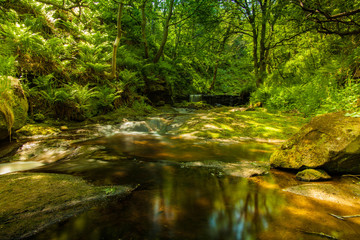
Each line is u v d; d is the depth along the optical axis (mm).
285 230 1431
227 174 2672
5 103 4031
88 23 11836
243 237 1358
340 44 5629
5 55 5734
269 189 2174
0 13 7605
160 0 12133
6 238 1267
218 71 23094
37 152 3559
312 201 1883
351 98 4277
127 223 1497
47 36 8648
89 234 1350
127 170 2809
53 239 1285
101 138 5121
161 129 6555
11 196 1805
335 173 2496
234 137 5293
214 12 11883
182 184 2314
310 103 6352
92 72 8188
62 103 6219
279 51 12297
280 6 5719
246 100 14062
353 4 4562
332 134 2576
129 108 8719
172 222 1528
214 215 1642
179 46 15086
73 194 1925
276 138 5074
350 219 1564
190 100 14547
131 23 13266
